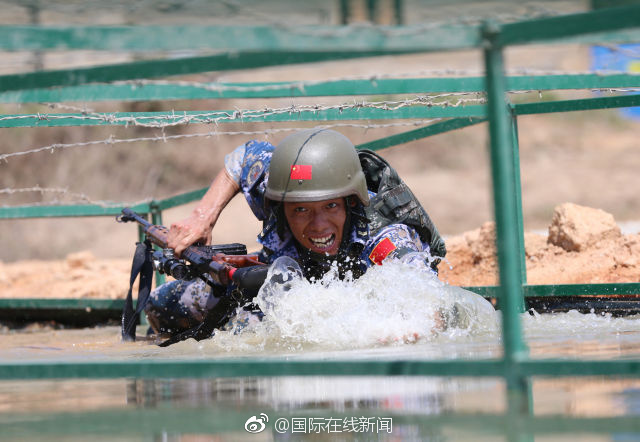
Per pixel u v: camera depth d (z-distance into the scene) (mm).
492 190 3932
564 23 3908
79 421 4020
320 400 4340
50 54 6094
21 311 13258
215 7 5516
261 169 8172
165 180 36875
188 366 4289
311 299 6949
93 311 12875
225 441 3611
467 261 12984
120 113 9125
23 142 35812
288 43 4000
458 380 4828
